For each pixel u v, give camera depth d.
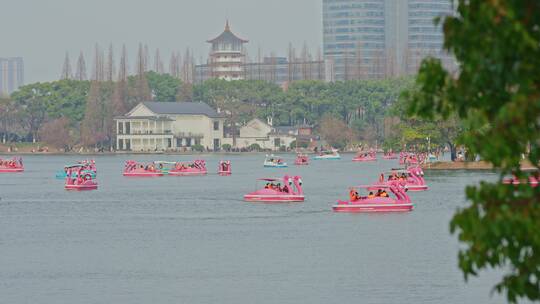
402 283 195.50
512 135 67.19
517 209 68.75
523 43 65.19
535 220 67.44
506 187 70.38
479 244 70.06
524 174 72.50
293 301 178.50
